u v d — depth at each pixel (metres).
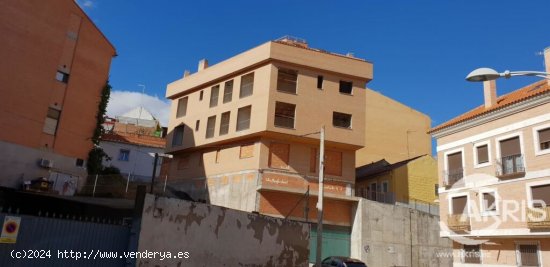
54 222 11.54
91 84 35.88
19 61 30.23
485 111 26.66
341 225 31.88
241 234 16.02
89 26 36.06
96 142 36.00
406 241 32.25
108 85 37.34
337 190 32.38
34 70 31.23
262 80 32.88
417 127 49.62
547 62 26.20
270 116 31.44
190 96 39.94
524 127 24.58
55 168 31.97
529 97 23.97
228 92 35.91
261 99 32.28
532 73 10.71
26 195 22.45
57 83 33.03
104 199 24.27
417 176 38.28
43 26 32.16
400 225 32.44
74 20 34.75
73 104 34.09
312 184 32.03
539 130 23.83
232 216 15.79
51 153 31.86
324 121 32.78
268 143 31.92
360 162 46.12
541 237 23.06
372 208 31.81
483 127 27.34
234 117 33.97
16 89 29.89
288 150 32.41
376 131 47.78
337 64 34.16
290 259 17.78
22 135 29.97
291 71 33.41
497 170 25.55
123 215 23.33
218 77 36.56
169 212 13.62
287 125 32.25
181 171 38.62
